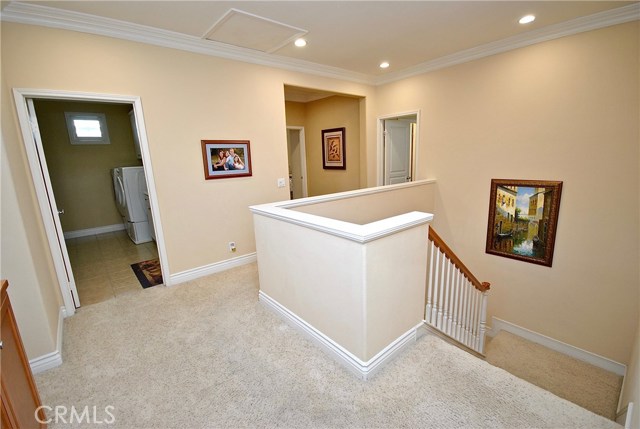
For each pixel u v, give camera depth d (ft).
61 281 8.59
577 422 4.89
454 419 5.01
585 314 11.03
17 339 4.82
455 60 13.20
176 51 10.02
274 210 7.99
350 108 17.98
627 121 9.48
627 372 9.66
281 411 5.32
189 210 10.92
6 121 6.72
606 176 10.05
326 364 6.46
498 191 12.76
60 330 7.73
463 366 6.24
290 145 22.47
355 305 5.80
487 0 8.35
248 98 11.95
